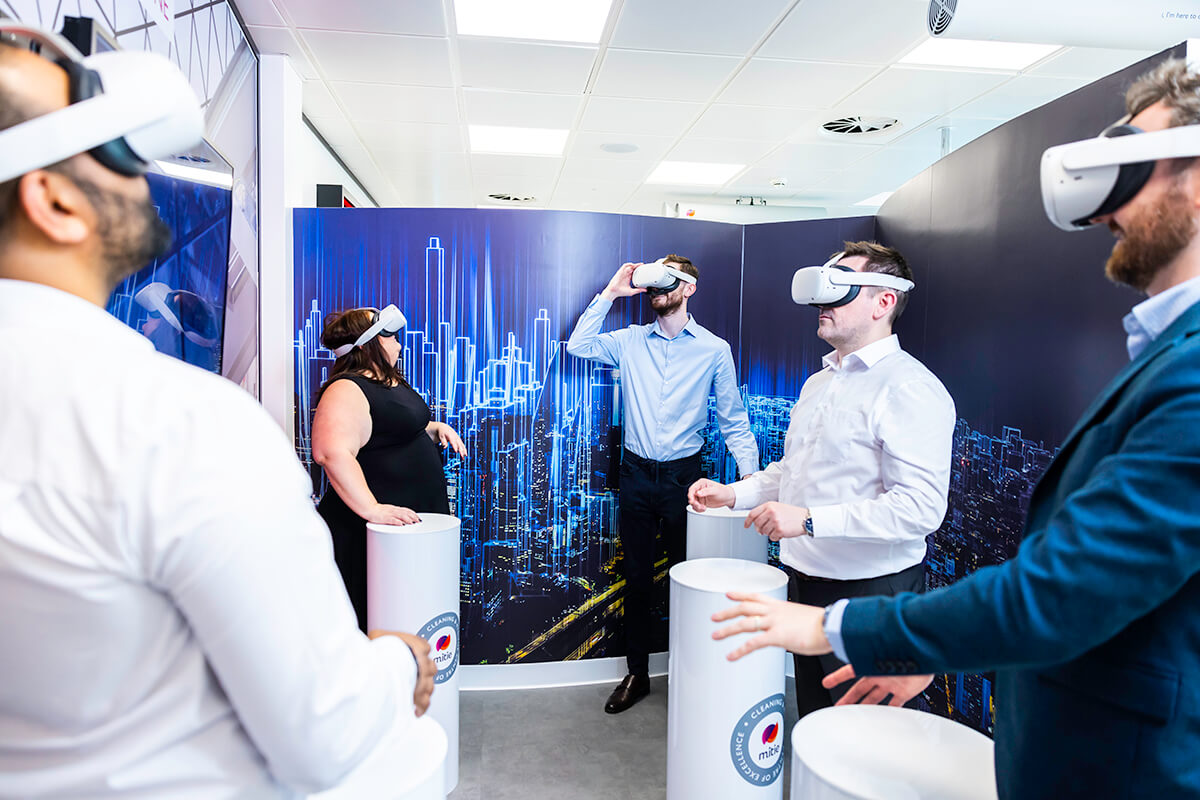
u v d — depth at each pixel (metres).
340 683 0.60
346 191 5.36
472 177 5.78
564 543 2.98
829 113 4.17
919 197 2.58
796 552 1.86
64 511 0.51
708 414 2.91
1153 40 2.03
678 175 5.75
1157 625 0.70
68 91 0.55
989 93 3.81
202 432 0.54
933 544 2.51
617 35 3.11
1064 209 0.80
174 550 0.52
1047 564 0.67
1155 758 0.69
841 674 0.92
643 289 2.80
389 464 2.35
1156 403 0.68
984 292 2.12
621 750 2.45
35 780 0.54
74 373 0.53
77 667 0.52
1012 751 0.84
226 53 2.66
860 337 1.81
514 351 2.94
